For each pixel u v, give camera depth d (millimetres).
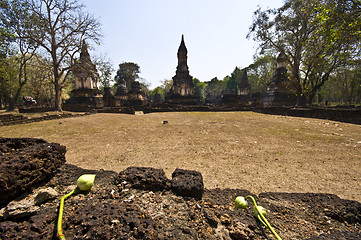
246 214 1483
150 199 1572
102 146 5652
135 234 1088
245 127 8961
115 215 1215
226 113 17797
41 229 1135
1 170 1319
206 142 6070
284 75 24344
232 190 2010
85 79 24406
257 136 6887
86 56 24875
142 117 14148
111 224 1145
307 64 18875
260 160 4348
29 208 1339
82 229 1117
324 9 9117
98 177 1925
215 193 1912
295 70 20984
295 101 26438
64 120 11828
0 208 1338
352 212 1582
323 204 1729
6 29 15766
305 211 1650
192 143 5961
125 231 1106
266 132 7613
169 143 5988
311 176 3475
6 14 15547
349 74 31688
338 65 20609
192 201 1604
